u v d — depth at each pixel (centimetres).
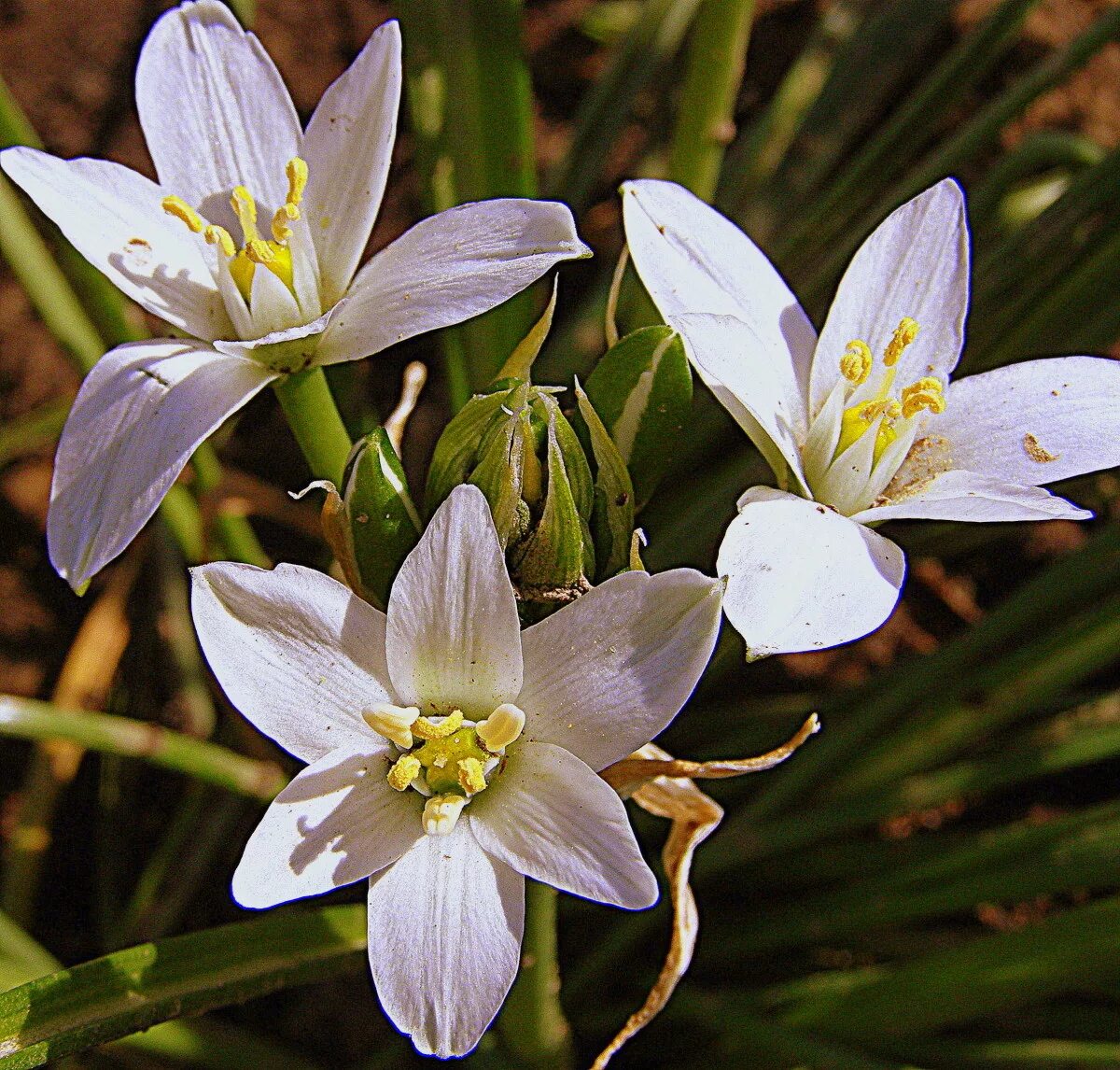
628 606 14
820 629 14
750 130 28
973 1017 20
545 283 30
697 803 16
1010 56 31
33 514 29
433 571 14
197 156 16
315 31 31
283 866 14
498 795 14
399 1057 22
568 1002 23
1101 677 26
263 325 15
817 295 24
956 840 22
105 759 26
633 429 16
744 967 24
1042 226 23
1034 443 16
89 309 22
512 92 20
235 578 14
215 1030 21
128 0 31
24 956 21
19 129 21
